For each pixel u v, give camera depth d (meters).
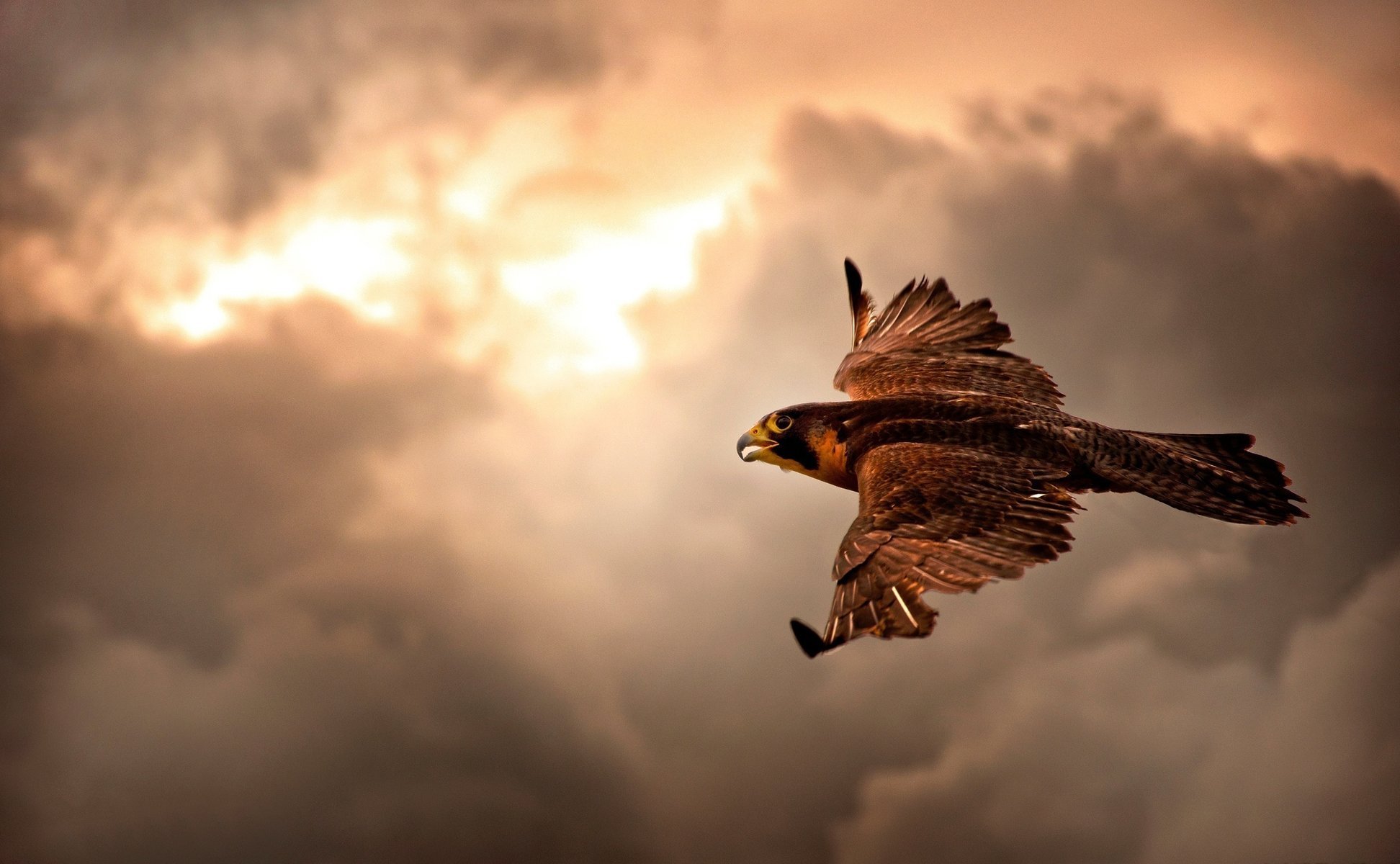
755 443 12.24
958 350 13.94
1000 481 10.16
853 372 14.04
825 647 8.84
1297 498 10.77
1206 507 10.58
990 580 9.02
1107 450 11.05
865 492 10.53
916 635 8.67
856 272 15.48
